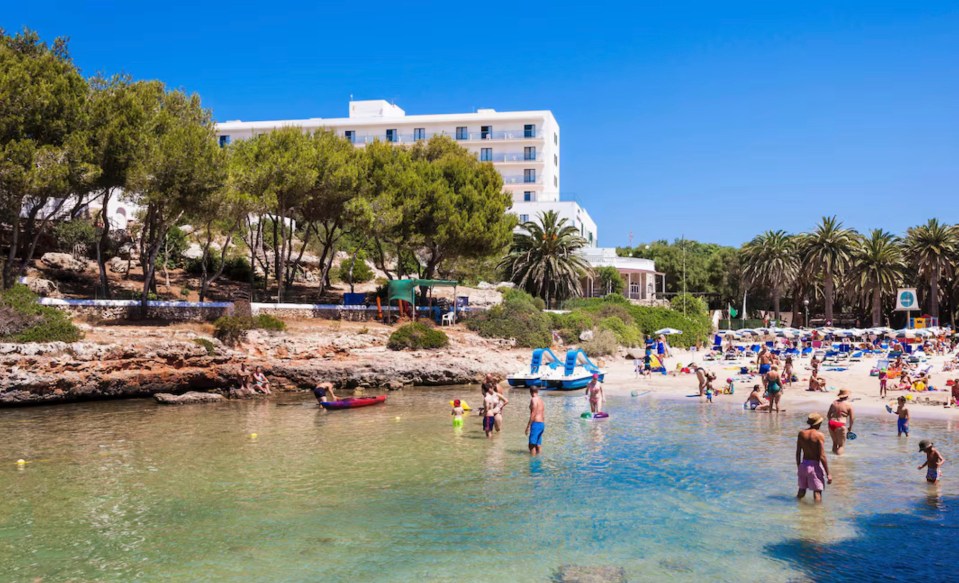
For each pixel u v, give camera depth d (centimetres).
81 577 1030
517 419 2580
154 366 3120
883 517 1301
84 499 1453
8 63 3094
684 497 1458
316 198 4538
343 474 1675
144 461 1822
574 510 1366
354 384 3622
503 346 4506
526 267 6378
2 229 4103
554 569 1059
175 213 3591
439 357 3916
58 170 2995
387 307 4612
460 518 1319
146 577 1030
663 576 1029
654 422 2480
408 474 1670
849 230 8038
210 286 5056
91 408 2803
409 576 1033
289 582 1011
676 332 5403
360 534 1228
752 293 9700
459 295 5628
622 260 8712
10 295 2953
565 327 5194
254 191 4112
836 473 1645
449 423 2467
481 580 1018
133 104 3403
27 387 2762
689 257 10425
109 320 3409
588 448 1992
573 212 8012
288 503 1422
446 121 9238
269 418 2581
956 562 1073
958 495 1445
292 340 3644
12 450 1966
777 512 1342
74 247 4638
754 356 5062
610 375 4203
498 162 9169
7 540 1198
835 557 1101
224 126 9269
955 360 4328
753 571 1046
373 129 9306
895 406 2780
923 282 8156
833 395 3169
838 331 6450
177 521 1304
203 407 2888
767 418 2573
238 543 1181
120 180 3456
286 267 5566
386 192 4694
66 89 3209
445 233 4734
